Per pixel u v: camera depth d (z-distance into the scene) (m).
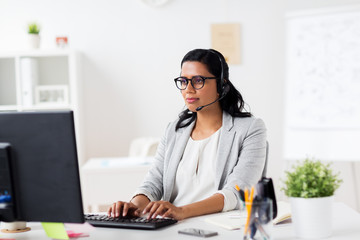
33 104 3.87
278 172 4.18
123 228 1.48
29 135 1.24
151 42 4.12
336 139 3.79
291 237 1.33
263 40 4.15
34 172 1.25
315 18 3.90
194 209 1.62
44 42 4.07
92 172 3.12
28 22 4.06
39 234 1.43
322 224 1.30
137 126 4.15
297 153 3.91
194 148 1.95
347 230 1.38
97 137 4.12
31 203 1.27
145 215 1.63
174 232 1.42
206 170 1.91
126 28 4.11
